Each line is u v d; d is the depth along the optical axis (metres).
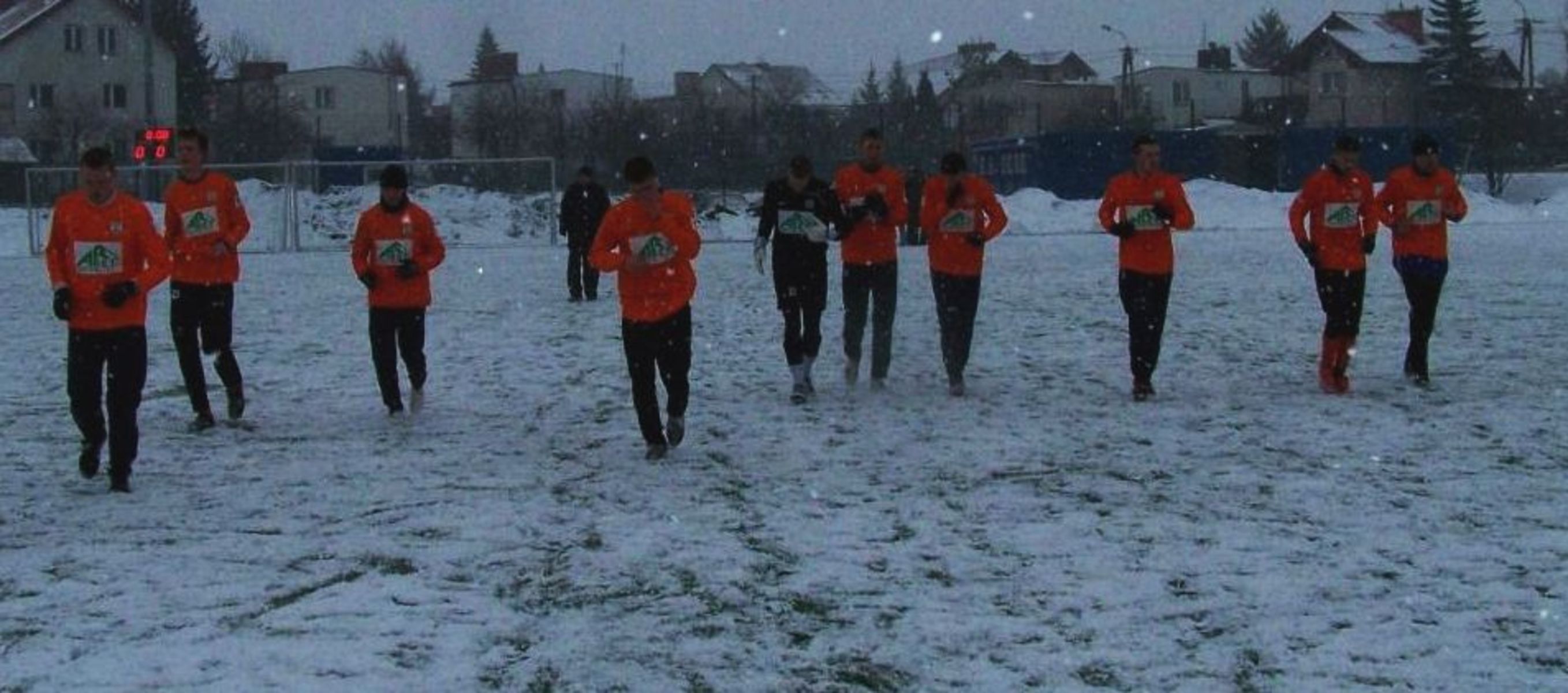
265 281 27.12
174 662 5.66
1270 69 92.75
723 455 9.80
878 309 12.48
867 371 13.81
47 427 11.34
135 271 9.07
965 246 12.10
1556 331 16.20
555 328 17.94
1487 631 5.96
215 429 11.10
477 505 8.34
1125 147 61.09
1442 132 61.34
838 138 59.78
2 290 25.69
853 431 10.62
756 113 60.78
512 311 20.17
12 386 13.52
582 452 10.02
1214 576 6.76
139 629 6.09
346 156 65.94
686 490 8.73
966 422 10.98
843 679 5.50
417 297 11.45
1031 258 30.70
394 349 11.52
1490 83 72.25
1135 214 11.74
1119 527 7.70
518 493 8.69
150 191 38.84
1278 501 8.25
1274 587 6.57
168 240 11.01
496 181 50.12
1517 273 24.69
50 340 17.44
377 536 7.61
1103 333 16.69
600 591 6.61
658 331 9.66
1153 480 8.86
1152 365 11.91
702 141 56.94
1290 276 24.81
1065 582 6.69
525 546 7.43
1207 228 45.41
